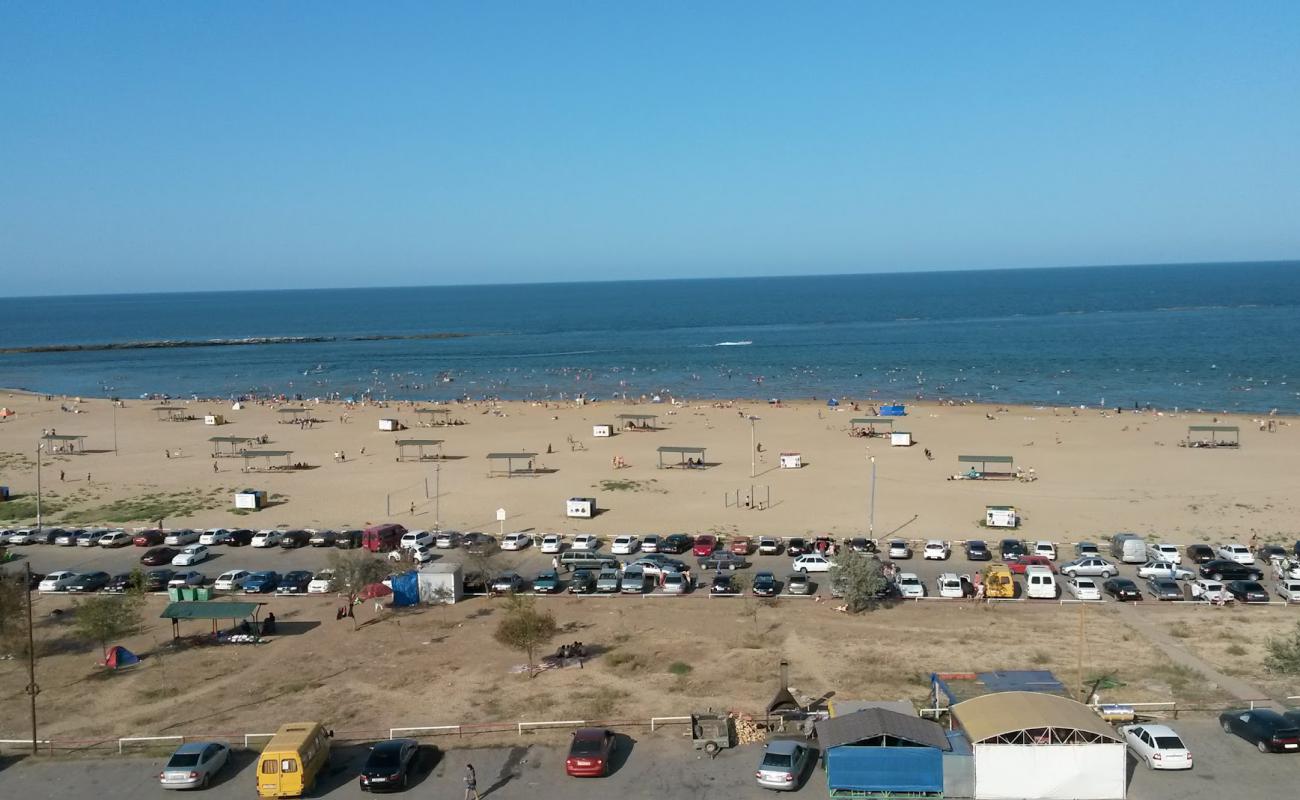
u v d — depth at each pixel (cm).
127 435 12019
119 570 6109
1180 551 6169
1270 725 3153
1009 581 5156
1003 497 7862
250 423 12925
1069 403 13988
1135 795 2873
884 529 6931
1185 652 4162
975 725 2969
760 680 3903
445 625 4791
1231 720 3275
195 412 14125
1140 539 6059
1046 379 16612
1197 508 7300
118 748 3388
